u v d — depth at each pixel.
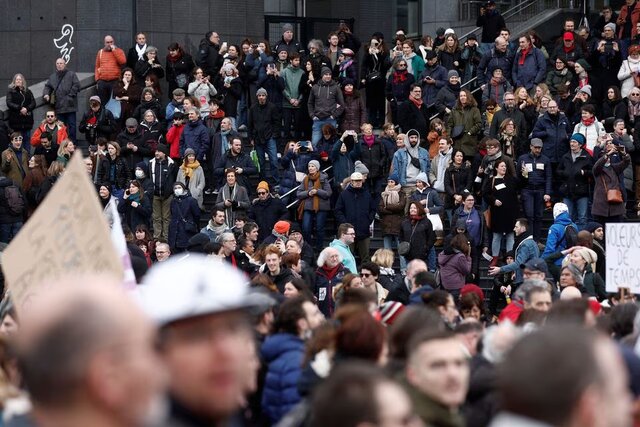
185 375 10.80
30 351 8.18
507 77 73.81
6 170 68.88
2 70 86.00
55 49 84.88
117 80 76.81
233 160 66.75
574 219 62.81
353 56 76.62
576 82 73.31
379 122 77.12
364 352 19.69
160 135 70.44
